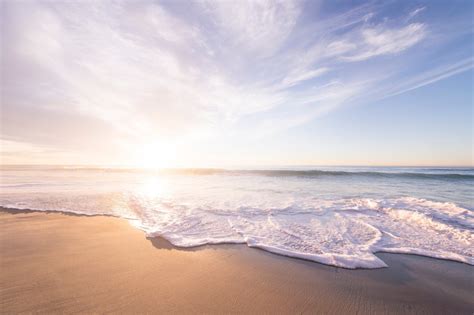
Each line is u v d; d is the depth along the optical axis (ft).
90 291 9.21
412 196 30.63
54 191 34.83
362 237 15.56
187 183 49.32
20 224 18.62
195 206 24.72
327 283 10.12
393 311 8.38
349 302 8.83
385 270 11.24
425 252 13.07
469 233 15.48
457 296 9.18
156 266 11.50
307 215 21.11
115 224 18.62
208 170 86.84
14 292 9.00
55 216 21.03
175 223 18.60
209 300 8.81
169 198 29.53
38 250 13.30
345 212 22.09
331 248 13.79
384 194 32.73
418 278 10.52
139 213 21.97
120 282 9.93
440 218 18.53
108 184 46.06
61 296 8.81
